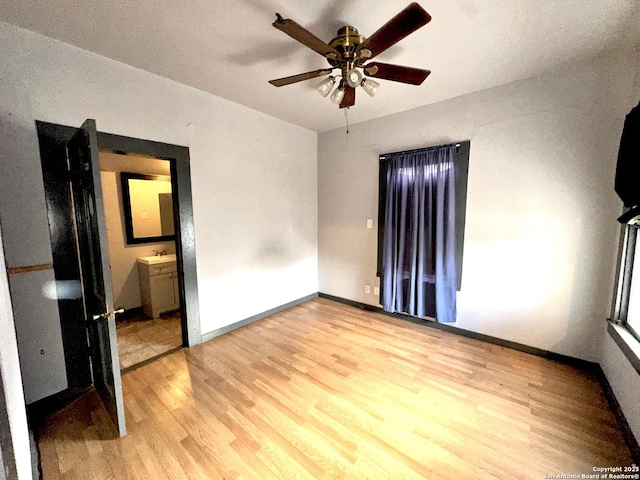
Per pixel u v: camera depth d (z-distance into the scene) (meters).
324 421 1.76
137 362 2.46
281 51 2.02
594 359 2.29
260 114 3.24
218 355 2.57
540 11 1.58
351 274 3.90
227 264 3.04
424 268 3.04
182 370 2.33
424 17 1.25
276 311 3.68
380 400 1.95
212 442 1.60
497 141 2.59
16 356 1.40
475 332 2.88
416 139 3.09
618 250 2.07
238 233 3.13
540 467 1.44
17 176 1.75
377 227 3.55
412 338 2.91
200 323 2.82
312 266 4.20
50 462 1.47
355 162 3.67
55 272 1.92
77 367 2.05
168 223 3.92
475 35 1.81
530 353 2.58
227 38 1.86
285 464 1.46
